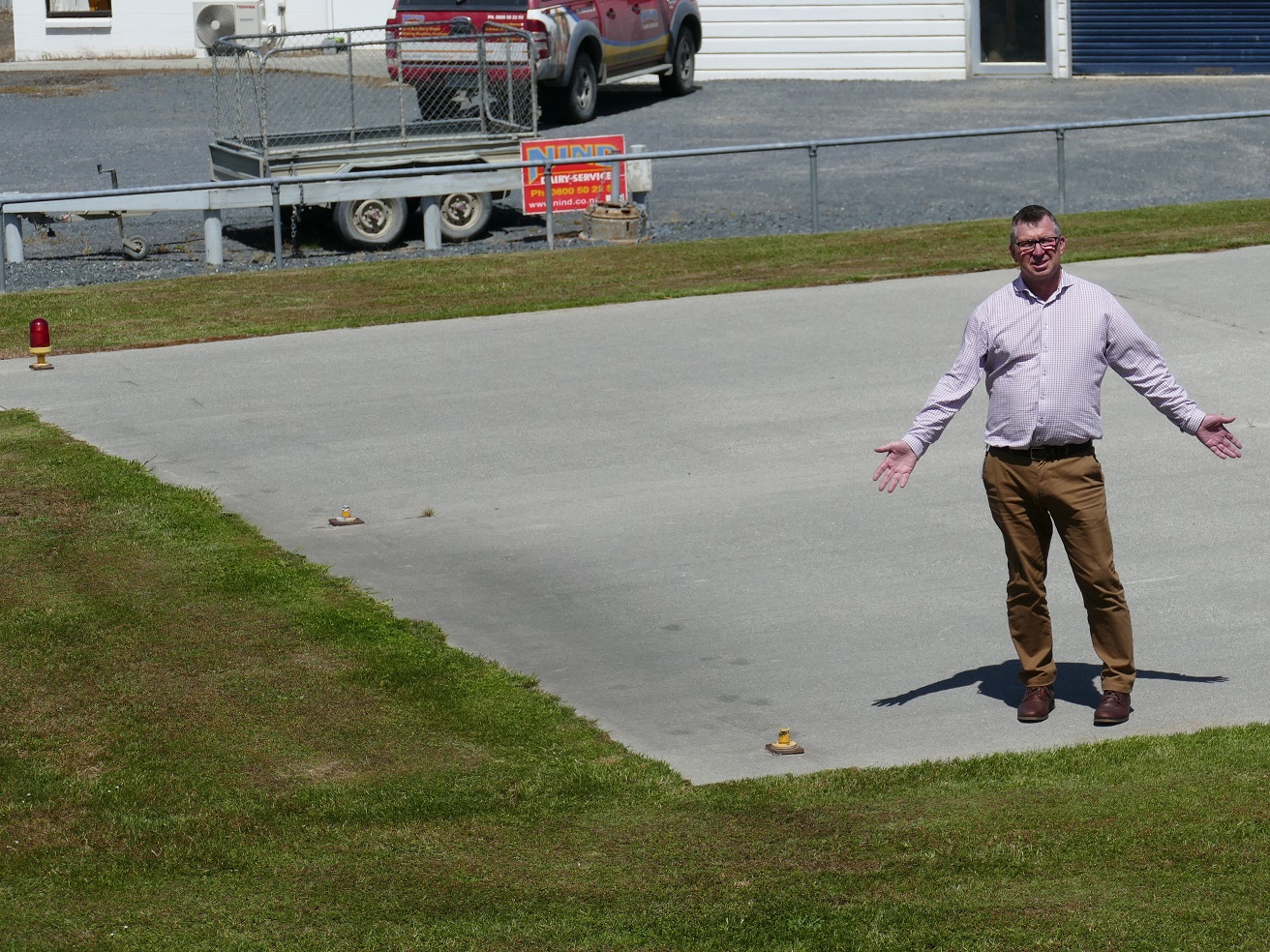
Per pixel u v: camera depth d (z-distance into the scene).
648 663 10.15
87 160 33.06
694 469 14.22
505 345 18.73
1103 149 32.94
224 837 7.98
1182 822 7.85
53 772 8.68
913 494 13.44
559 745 8.95
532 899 7.31
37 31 46.56
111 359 18.45
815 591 11.35
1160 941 6.84
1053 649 10.36
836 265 22.81
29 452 14.77
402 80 26.92
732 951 6.86
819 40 42.09
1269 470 13.85
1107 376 16.97
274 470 14.34
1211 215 25.77
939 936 6.91
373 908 7.26
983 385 16.62
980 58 41.81
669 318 19.89
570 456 14.66
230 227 28.28
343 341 19.14
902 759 8.73
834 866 7.54
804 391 16.58
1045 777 8.41
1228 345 17.97
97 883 7.54
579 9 34.97
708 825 7.97
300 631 10.63
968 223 25.77
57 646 10.38
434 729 9.17
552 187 25.86
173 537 12.48
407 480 14.03
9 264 25.28
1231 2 40.06
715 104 38.25
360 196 25.77
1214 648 10.20
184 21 46.12
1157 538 12.30
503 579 11.70
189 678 9.90
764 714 9.35
